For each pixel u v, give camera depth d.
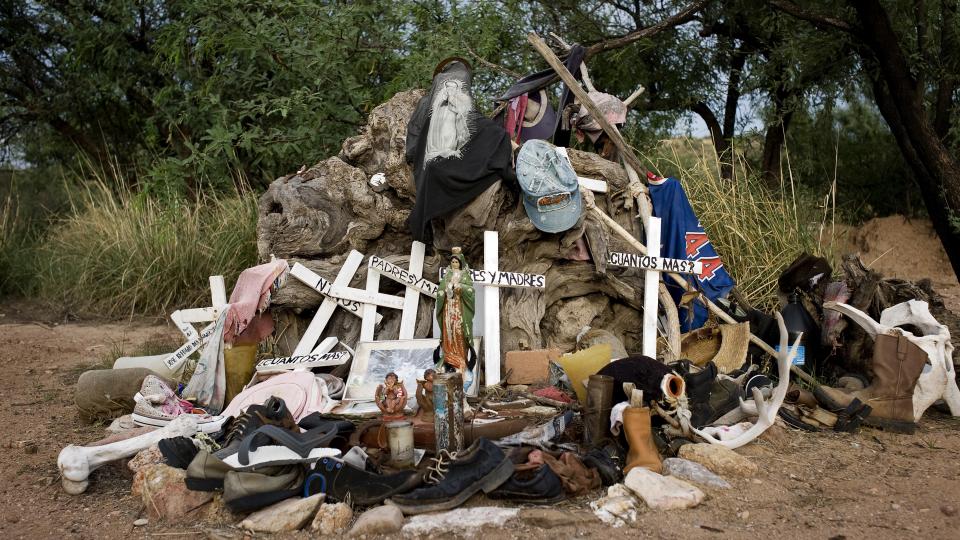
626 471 4.83
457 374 4.93
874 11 8.94
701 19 12.21
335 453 4.66
